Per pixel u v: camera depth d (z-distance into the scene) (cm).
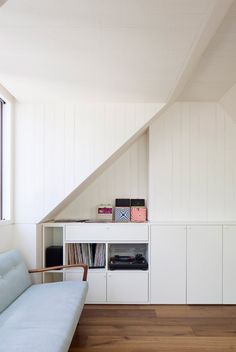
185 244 329
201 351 233
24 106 318
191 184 349
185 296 328
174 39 190
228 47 219
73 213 373
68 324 193
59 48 201
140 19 168
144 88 276
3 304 220
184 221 341
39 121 317
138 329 269
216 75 270
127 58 216
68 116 318
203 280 328
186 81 274
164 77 251
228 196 348
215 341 249
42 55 211
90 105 319
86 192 372
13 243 314
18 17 165
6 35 184
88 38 188
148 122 323
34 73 242
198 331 266
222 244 330
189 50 204
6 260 257
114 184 373
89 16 165
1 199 307
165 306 324
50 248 340
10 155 309
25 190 316
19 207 316
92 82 261
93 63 223
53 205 315
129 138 317
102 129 318
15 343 166
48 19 167
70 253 339
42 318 200
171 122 351
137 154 373
